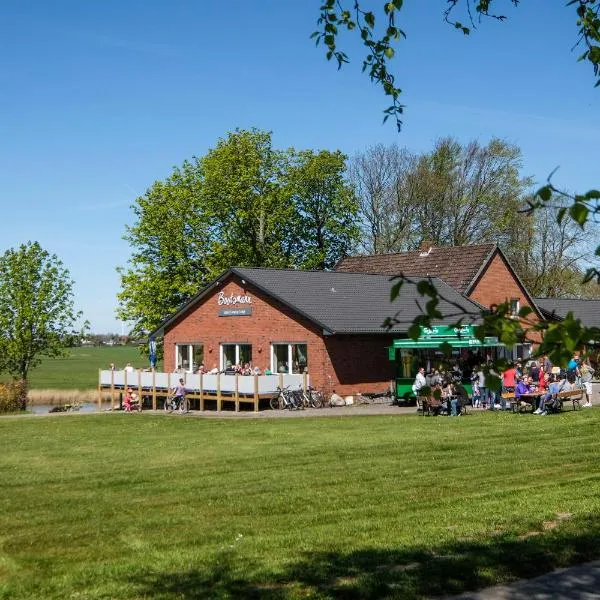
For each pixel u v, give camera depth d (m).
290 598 8.43
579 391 31.05
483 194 66.12
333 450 22.14
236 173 60.06
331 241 65.94
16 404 47.00
